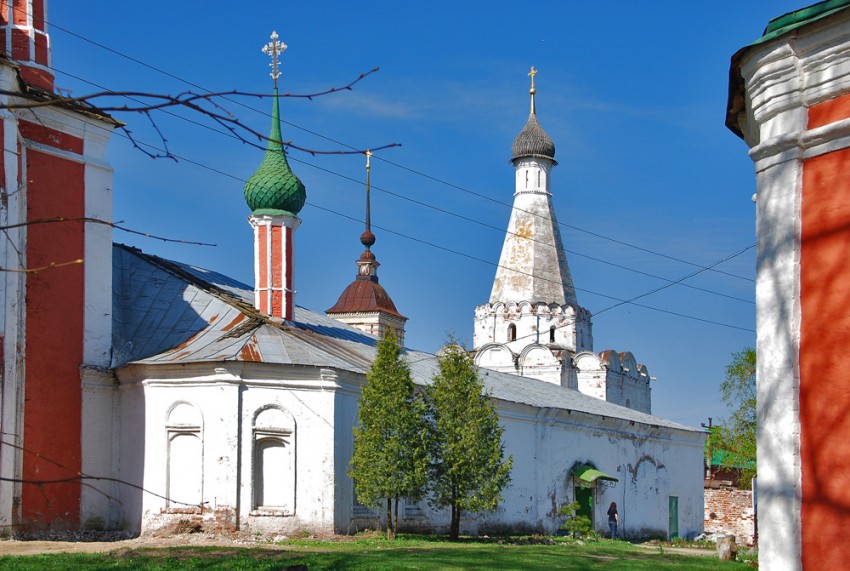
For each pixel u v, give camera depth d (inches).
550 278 2245.3
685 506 1818.4
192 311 1104.8
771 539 391.5
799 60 402.3
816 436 383.6
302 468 999.6
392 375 1015.0
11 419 895.1
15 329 902.4
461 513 1230.3
